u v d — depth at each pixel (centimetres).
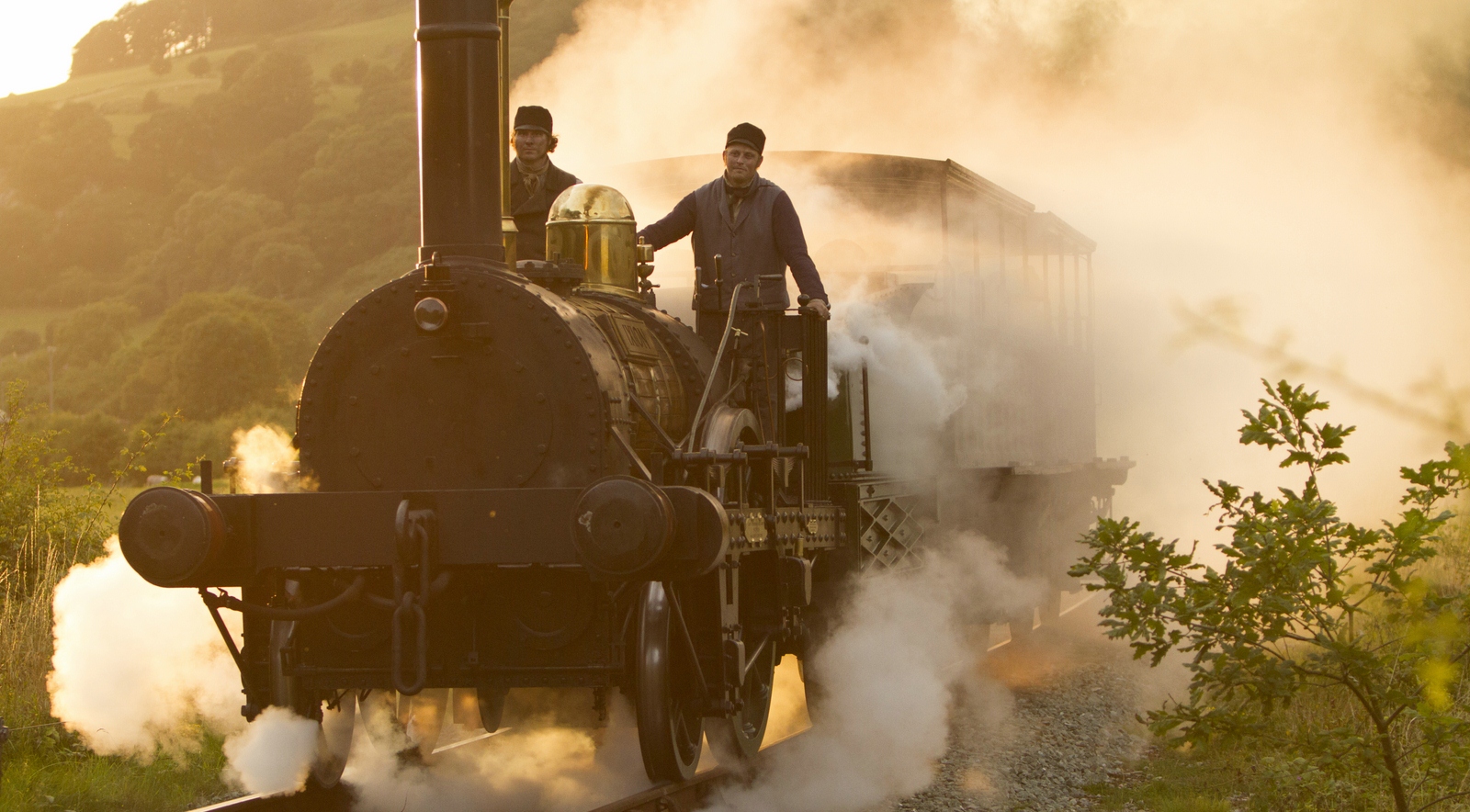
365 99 18562
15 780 827
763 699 881
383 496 694
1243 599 620
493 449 722
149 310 17525
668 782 750
